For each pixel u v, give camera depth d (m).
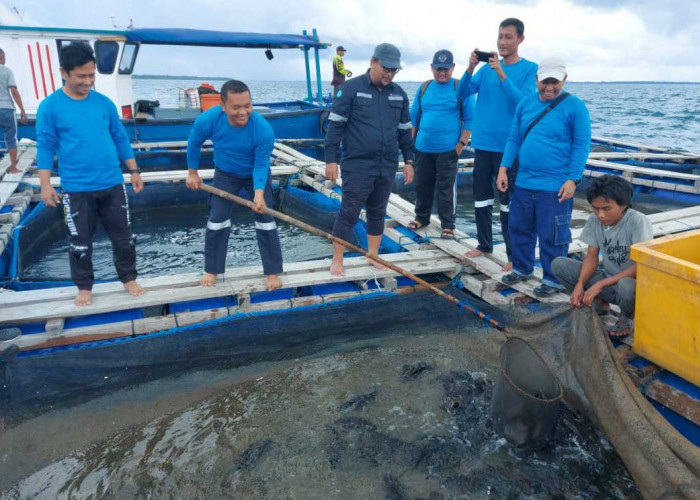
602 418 3.07
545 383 3.28
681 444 2.58
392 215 6.55
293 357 4.20
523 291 4.52
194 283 4.53
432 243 5.64
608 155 11.47
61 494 2.87
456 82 5.29
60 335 3.89
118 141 4.11
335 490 2.81
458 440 3.17
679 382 3.10
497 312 4.36
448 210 5.66
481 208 5.09
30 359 3.64
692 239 3.31
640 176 9.61
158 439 3.29
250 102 3.94
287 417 3.45
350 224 4.71
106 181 3.92
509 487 2.82
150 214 8.99
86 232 3.95
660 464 2.59
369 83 4.39
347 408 3.52
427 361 4.08
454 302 3.97
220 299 4.49
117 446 3.25
